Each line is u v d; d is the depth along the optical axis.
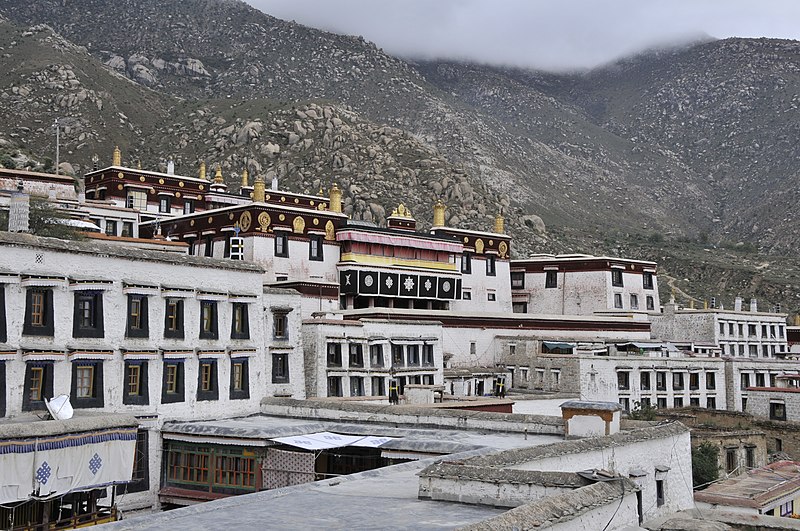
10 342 36.31
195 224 79.94
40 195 82.38
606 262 100.75
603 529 20.50
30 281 36.97
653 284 107.19
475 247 95.12
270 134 198.62
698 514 33.56
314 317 63.72
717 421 70.06
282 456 37.50
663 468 34.22
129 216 85.88
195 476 40.22
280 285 71.75
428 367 66.06
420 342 65.75
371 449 38.19
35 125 194.62
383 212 169.50
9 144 154.88
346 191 175.38
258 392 47.66
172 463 41.16
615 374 74.56
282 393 51.22
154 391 41.84
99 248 40.19
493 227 177.62
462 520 19.66
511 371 80.19
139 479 40.19
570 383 75.38
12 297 36.62
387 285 81.75
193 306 44.47
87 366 39.38
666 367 77.88
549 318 86.94
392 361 63.25
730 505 41.00
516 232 186.50
